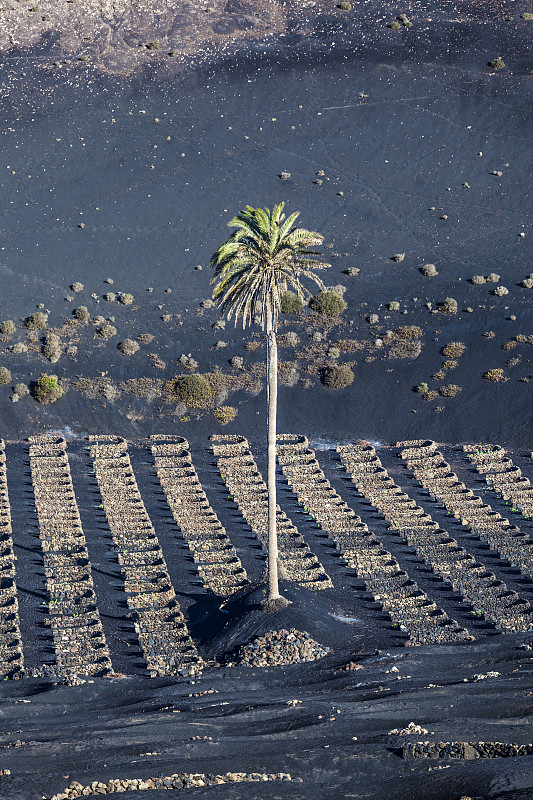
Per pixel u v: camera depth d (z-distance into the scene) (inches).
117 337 5137.8
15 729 2684.5
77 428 4692.4
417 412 4803.2
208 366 4995.1
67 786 2277.3
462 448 4613.7
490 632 3302.2
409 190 6176.2
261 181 6195.9
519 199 6082.7
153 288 5511.8
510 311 5241.1
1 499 4099.4
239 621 3253.0
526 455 4559.5
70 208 5979.3
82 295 5433.1
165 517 4037.9
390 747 2445.9
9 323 5137.8
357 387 4901.6
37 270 5575.8
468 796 2204.7
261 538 3890.3
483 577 3634.4
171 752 2460.6
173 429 4690.0
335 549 3823.8
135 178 6190.9
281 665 3070.9
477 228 5880.9
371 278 5541.3
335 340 5142.7
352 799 2223.2
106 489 4200.3
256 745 2496.3
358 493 4237.2
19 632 3287.4
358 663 3048.7
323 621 3277.6
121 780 2297.0
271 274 2935.5
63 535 3863.2
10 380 4842.5
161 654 3174.2
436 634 3272.6
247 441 4611.2
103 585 3575.3
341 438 4697.3
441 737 2485.2
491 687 2795.3
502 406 4805.6
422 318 5260.8
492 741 2469.2
